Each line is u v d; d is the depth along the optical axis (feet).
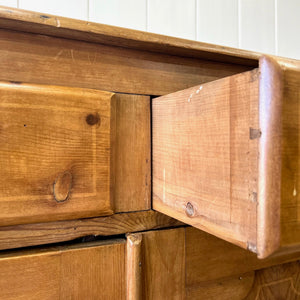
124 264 1.50
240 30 3.29
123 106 1.49
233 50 1.61
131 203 1.52
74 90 1.34
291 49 3.63
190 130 1.27
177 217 1.36
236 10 3.26
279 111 0.91
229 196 1.06
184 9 2.99
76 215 1.36
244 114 0.99
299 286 2.02
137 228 1.54
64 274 1.37
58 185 1.30
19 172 1.23
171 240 1.61
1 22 1.19
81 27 1.27
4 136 1.20
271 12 3.48
